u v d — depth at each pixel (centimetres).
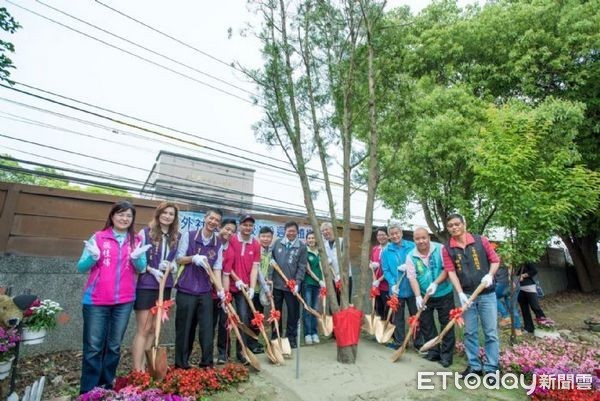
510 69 871
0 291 333
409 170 796
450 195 805
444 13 995
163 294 373
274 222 707
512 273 517
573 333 703
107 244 328
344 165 499
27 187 479
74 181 561
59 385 377
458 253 417
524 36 834
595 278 1323
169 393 309
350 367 416
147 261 365
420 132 738
